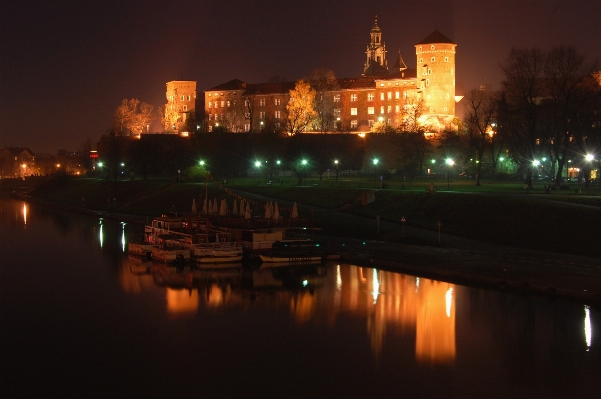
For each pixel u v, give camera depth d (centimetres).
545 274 6812
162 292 7250
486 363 4962
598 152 12975
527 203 9281
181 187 16312
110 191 19188
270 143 17800
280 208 11206
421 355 5156
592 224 8194
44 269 8575
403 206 11144
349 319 6075
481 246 8575
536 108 13612
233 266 8512
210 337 5684
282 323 6025
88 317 6312
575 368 4831
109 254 9750
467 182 15088
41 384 4744
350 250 8806
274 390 4584
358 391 4550
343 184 15188
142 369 4984
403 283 7175
